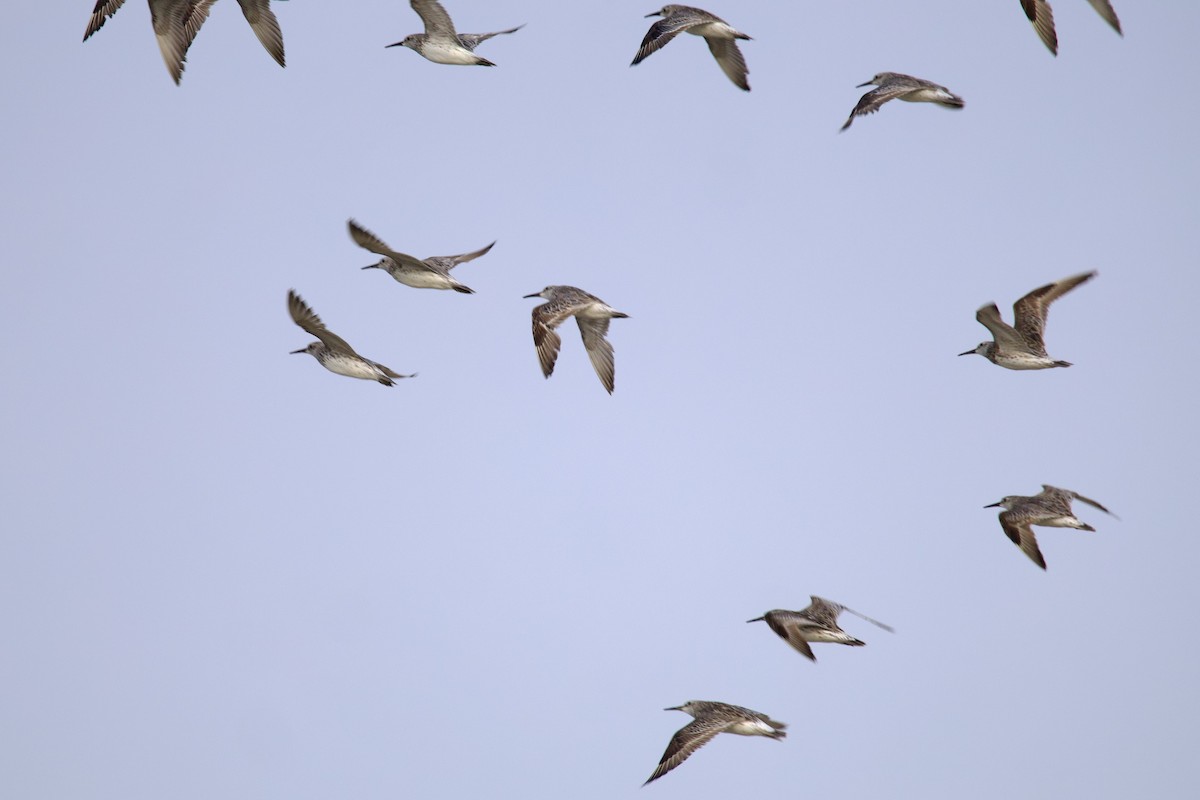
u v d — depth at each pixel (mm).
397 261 25672
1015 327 25281
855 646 23234
